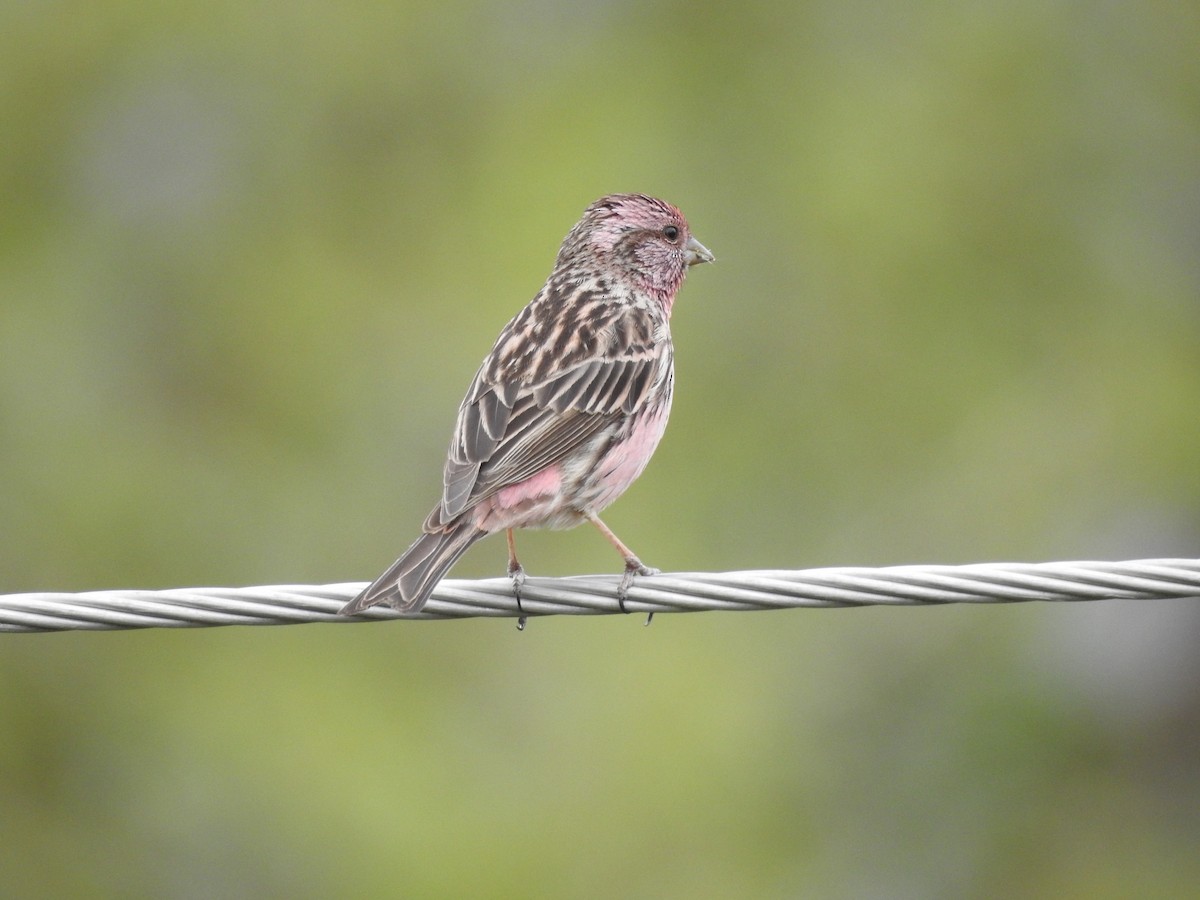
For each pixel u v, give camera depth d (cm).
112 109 1822
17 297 1753
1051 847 1577
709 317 1731
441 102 1847
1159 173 1883
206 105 1833
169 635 1512
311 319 1736
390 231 1802
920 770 1552
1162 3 1922
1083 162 1873
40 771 1491
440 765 1471
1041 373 1770
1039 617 1608
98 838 1473
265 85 1841
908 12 1898
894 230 1761
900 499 1675
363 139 1839
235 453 1694
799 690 1520
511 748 1479
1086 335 1797
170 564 1644
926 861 1533
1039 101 1861
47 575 1636
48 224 1792
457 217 1778
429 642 1514
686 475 1655
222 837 1455
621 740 1473
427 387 1684
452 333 1700
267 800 1452
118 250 1786
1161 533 1683
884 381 1722
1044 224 1825
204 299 1772
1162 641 1622
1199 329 1831
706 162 1812
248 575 1639
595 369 865
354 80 1844
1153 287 1836
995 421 1717
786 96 1852
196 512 1666
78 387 1730
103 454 1689
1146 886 1577
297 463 1673
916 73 1869
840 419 1708
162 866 1459
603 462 855
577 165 1770
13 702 1495
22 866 1465
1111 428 1736
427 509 1650
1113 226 1872
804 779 1495
